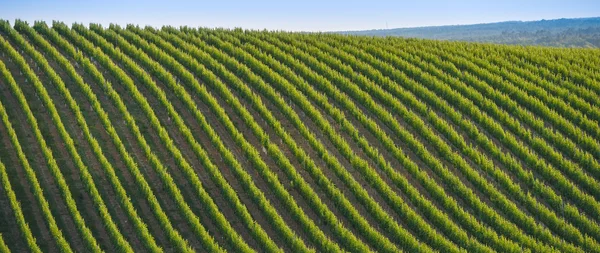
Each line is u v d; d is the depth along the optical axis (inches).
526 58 2130.9
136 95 1697.8
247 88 1769.2
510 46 2321.6
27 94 1699.1
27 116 1541.6
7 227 1186.0
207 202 1254.9
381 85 1875.0
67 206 1235.2
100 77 1777.8
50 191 1299.2
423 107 1685.5
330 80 1907.0
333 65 2031.3
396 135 1584.6
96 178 1352.1
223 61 2015.3
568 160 1453.0
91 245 1111.6
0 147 1432.1
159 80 1881.2
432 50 2192.4
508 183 1344.7
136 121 1614.2
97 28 2359.7
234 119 1660.9
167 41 2257.6
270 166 1448.1
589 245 1165.1
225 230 1187.3
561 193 1355.8
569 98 1743.4
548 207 1316.4
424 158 1455.5
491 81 1887.3
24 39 2142.0
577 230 1188.5
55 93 1724.9
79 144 1480.1
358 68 2012.8
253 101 1720.0
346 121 1600.6
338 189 1311.5
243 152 1481.3
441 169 1391.5
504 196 1293.1
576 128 1561.3
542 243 1165.7
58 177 1289.4
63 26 2303.2
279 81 1830.7
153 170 1401.3
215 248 1131.3
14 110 1610.5
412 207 1301.7
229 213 1273.4
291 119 1638.8
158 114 1664.6
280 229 1194.6
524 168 1448.1
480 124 1630.2
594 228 1214.9
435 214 1237.7
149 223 1230.3
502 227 1220.5
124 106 1625.2
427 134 1550.2
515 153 1498.5
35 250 1091.9
